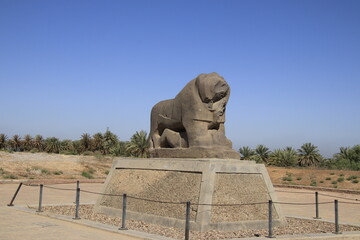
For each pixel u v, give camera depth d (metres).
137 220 8.52
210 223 7.38
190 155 9.05
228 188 8.05
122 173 9.99
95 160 36.03
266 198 8.56
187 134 9.30
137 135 36.47
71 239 6.58
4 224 7.93
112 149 46.00
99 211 9.69
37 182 21.75
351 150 36.91
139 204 8.84
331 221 9.52
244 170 8.48
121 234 7.10
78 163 32.56
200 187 7.82
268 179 8.82
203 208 7.44
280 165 37.78
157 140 10.57
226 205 7.62
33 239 6.51
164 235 6.97
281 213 8.59
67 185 21.70
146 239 6.60
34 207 10.77
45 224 8.03
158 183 8.79
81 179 26.14
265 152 40.12
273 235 7.05
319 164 38.53
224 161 8.45
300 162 39.28
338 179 25.42
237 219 7.79
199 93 9.20
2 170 25.73
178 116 9.66
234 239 6.57
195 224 7.38
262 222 8.07
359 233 7.75
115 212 9.22
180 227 7.62
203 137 9.05
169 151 9.68
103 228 7.52
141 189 9.09
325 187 24.47
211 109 9.22
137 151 36.28
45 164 30.14
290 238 6.89
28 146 50.34
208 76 9.23
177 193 8.20
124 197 7.57
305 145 39.97
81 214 9.51
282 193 20.92
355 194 20.45
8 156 30.41
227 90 9.51
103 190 10.02
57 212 9.84
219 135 9.43
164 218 8.02
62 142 51.72
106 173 31.83
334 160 37.94
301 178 27.94
